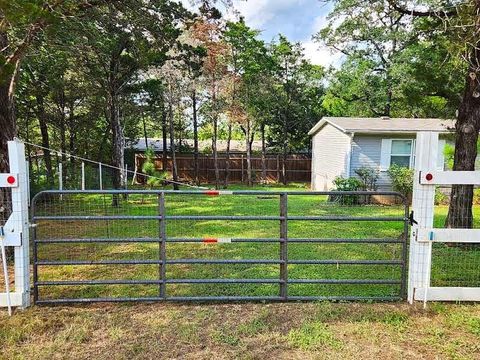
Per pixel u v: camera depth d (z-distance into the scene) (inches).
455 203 249.1
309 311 142.5
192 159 860.6
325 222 332.8
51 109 608.1
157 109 721.6
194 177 860.0
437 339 121.4
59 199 349.4
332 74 871.1
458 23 191.8
